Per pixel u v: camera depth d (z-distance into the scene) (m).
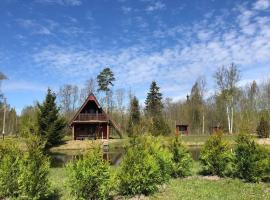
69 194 11.91
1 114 90.94
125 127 75.19
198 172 18.17
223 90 68.38
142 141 14.60
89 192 10.89
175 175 16.67
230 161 16.50
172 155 16.27
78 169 10.73
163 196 12.29
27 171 10.78
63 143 48.66
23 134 12.26
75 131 56.97
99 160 11.14
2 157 11.91
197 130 80.56
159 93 76.88
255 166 15.16
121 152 38.72
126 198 12.02
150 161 12.73
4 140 12.52
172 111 87.50
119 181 12.33
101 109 57.41
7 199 11.17
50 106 40.91
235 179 15.82
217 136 17.55
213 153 17.12
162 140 17.52
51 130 38.97
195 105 82.31
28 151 11.19
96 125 57.66
